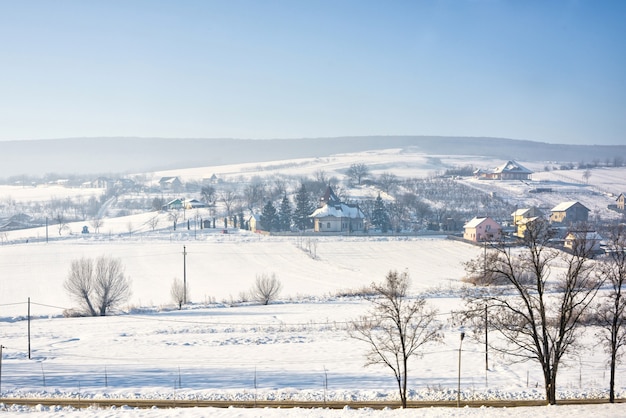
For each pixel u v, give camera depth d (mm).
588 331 69000
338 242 165750
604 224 181625
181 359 62156
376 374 55906
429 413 39031
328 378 54531
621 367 58156
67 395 49250
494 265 43062
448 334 71875
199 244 162250
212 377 55031
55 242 167125
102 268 92562
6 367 58969
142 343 69750
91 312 90250
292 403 46875
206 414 41781
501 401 46969
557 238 146625
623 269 52000
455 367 58406
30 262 139625
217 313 89188
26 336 74250
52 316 90125
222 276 126125
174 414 41969
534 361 60250
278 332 74938
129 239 171625
